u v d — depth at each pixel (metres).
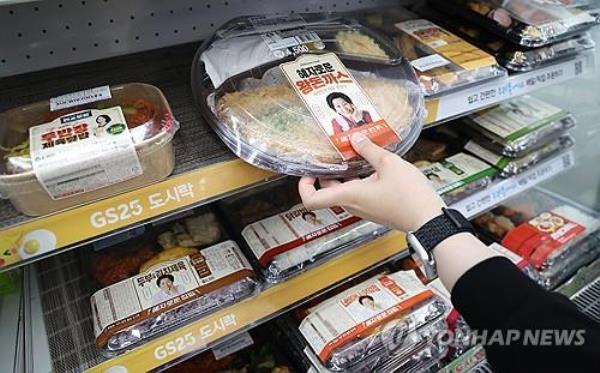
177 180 0.65
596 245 1.29
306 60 0.78
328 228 0.89
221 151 0.70
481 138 1.13
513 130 1.11
